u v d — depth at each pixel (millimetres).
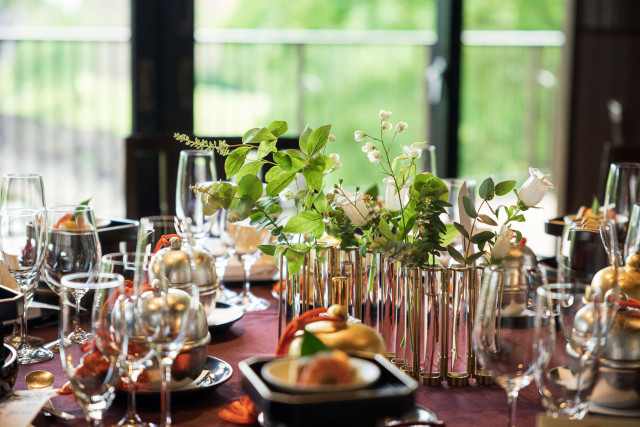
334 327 998
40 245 1283
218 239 1623
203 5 5781
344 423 774
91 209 1316
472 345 1126
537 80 4812
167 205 2387
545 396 901
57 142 4102
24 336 1272
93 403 906
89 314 901
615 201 1692
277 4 5883
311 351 861
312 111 4770
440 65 4078
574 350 895
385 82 4848
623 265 1403
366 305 1190
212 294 1308
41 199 1391
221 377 1106
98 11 4043
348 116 4863
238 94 4566
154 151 2352
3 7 3959
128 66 4086
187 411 1019
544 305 884
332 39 4711
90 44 4031
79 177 4152
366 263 1194
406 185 1188
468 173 4848
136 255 1076
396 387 823
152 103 3635
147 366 1008
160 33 3586
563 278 1072
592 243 1280
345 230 1187
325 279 1199
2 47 3969
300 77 4699
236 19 5863
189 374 1038
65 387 1035
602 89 4289
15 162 4078
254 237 1578
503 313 876
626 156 2586
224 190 1174
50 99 4051
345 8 5961
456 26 4016
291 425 767
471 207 1123
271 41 4582
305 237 1229
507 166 4883
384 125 1161
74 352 895
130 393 958
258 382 816
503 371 882
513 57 4770
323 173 1236
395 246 1104
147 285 964
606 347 968
